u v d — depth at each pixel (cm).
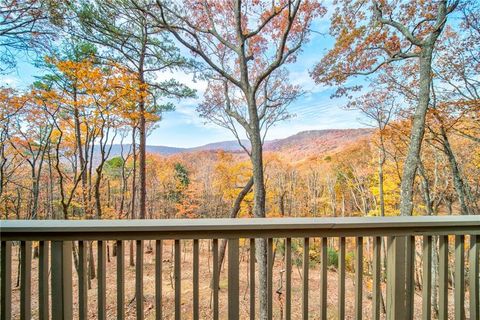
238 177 1339
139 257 109
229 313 110
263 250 419
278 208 1530
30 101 784
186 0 734
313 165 1669
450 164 861
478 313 119
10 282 100
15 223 97
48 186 1260
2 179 954
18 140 923
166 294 681
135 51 898
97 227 100
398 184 1113
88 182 998
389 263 121
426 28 659
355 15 740
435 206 1023
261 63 902
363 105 987
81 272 107
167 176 1720
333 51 820
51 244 103
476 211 955
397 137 954
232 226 105
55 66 714
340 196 1639
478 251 120
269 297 114
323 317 116
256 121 645
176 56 920
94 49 789
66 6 691
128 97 808
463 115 743
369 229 115
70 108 800
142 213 985
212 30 686
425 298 120
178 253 111
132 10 765
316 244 912
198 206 1457
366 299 643
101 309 106
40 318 102
